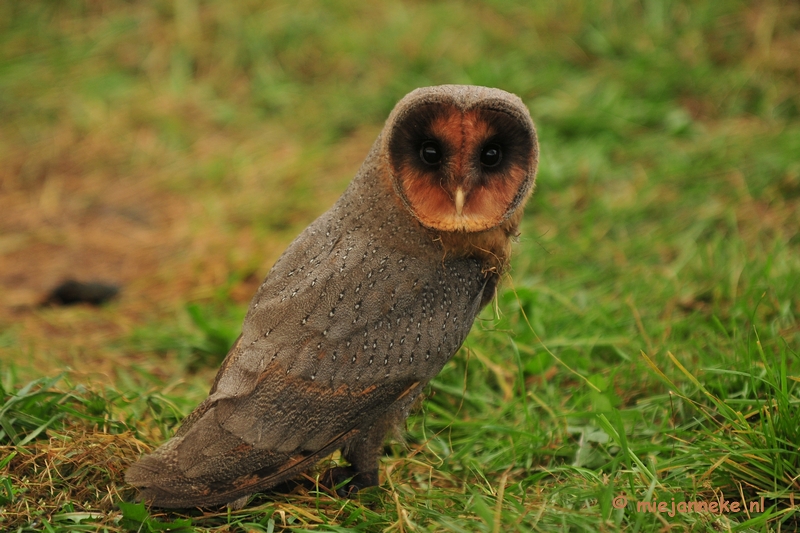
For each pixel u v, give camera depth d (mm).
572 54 17172
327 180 15180
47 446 7531
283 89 17422
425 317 7172
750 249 11789
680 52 16828
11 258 13852
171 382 10180
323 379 6832
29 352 10352
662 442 8109
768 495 7129
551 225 13094
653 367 8055
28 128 17125
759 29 16859
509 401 9289
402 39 17750
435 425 8977
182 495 6586
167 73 18141
